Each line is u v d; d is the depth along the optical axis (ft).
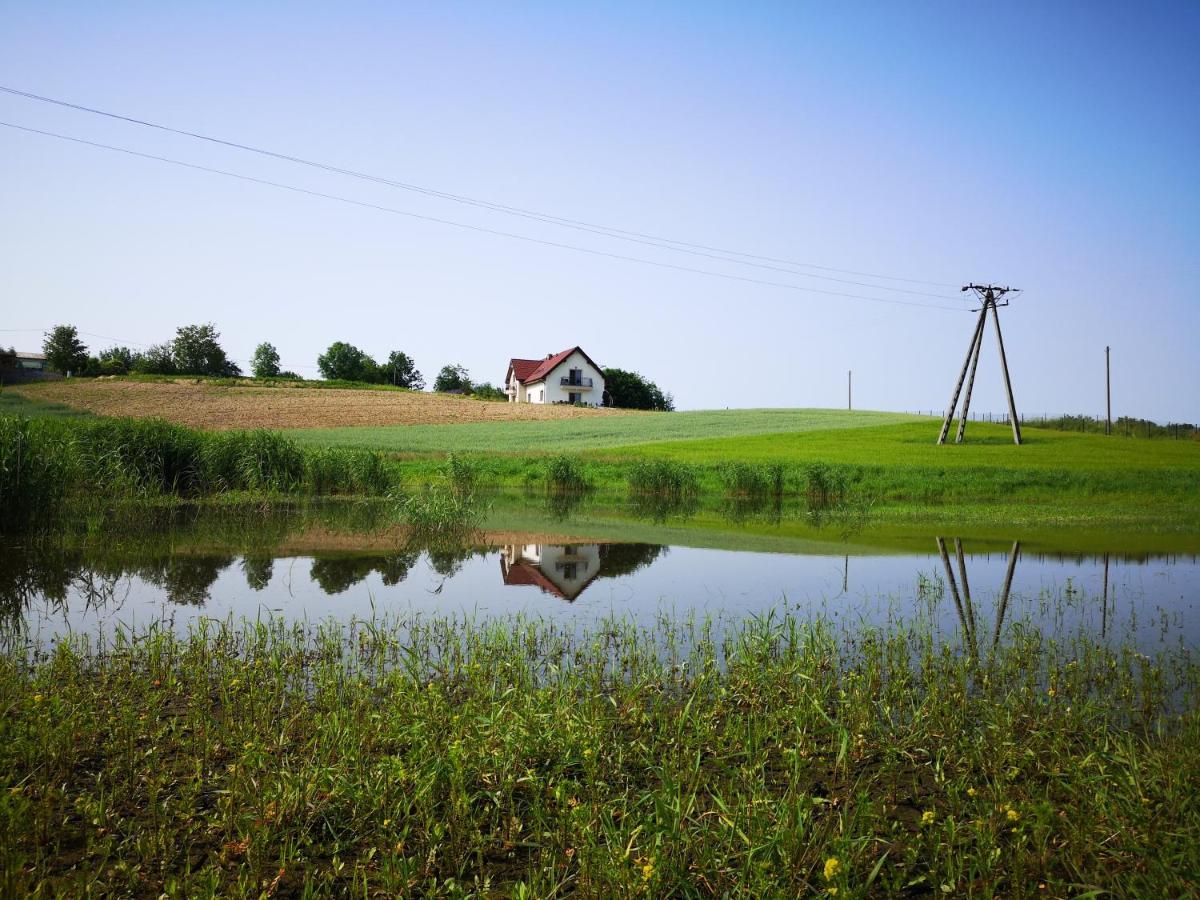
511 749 15.88
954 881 12.05
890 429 160.45
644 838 12.89
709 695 20.61
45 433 56.65
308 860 12.67
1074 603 33.53
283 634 26.76
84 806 13.58
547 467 104.63
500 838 13.42
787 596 34.88
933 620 30.27
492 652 24.31
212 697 20.26
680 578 39.29
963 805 14.57
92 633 26.81
